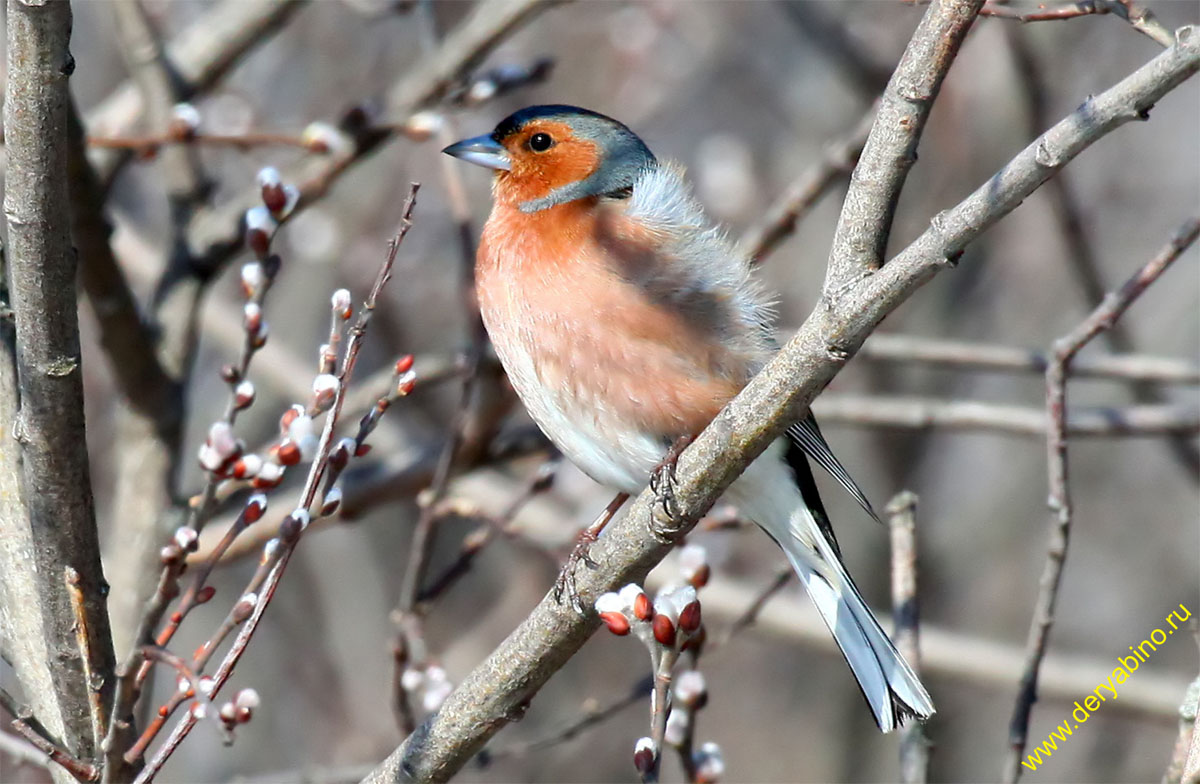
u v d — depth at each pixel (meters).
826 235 15.71
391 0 11.43
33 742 5.68
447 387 16.42
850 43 14.12
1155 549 18.33
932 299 16.22
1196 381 11.18
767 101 17.17
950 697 16.42
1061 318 16.36
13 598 6.48
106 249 8.98
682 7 16.72
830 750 16.31
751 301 7.87
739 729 16.75
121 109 11.26
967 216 5.28
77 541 6.01
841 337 5.63
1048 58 14.38
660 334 7.65
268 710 15.33
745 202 16.03
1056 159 5.07
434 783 6.48
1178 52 4.82
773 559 16.89
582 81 16.50
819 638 11.85
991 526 16.77
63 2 5.50
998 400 16.50
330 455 5.92
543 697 16.17
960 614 16.53
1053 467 7.52
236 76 15.92
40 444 5.87
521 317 7.98
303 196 10.20
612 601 5.50
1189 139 18.59
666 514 6.15
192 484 13.95
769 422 5.89
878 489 16.20
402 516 16.72
